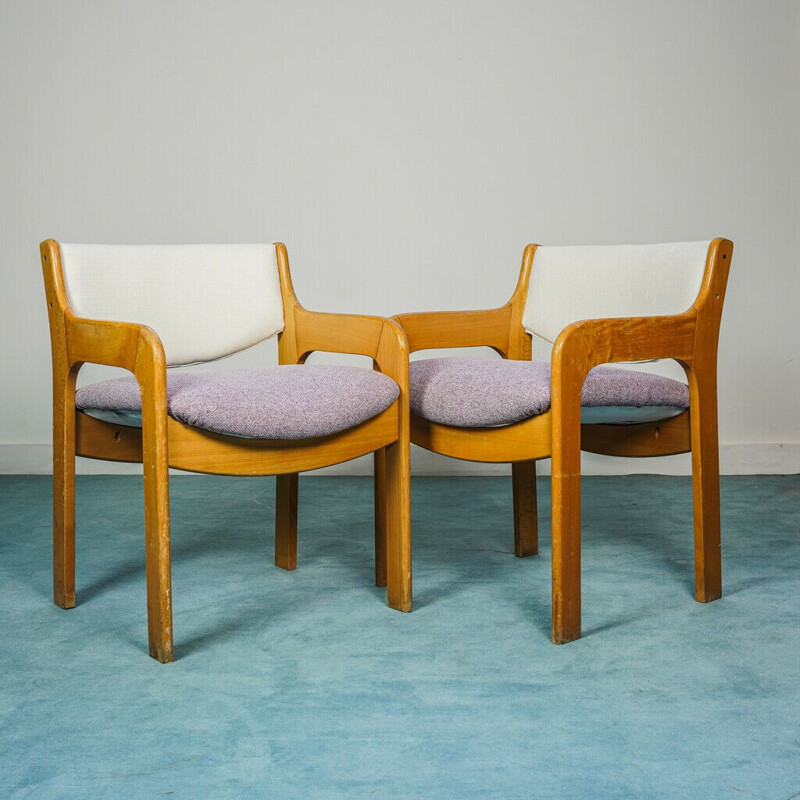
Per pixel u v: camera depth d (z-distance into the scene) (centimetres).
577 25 303
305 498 277
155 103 308
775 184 304
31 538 232
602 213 309
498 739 125
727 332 309
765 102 303
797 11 299
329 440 161
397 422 172
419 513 256
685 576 196
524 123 307
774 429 313
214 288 196
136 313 185
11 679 146
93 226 312
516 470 209
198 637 163
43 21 306
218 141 309
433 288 313
